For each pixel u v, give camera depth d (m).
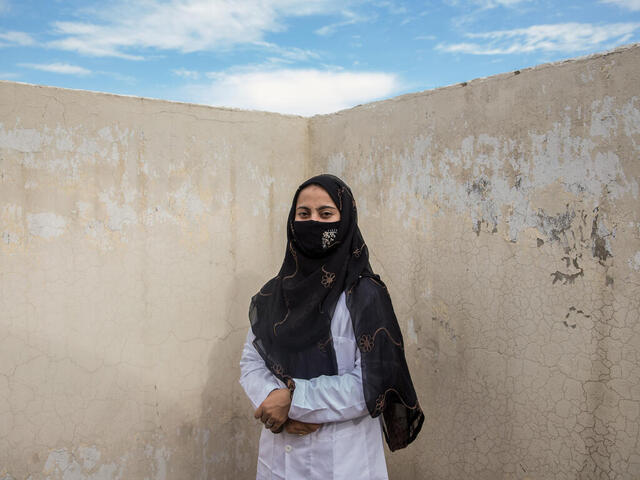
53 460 2.24
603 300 1.81
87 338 2.29
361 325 1.63
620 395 1.78
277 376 1.74
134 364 2.40
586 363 1.86
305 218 1.79
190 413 2.56
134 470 2.42
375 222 2.58
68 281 2.24
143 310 2.42
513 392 2.07
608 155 1.77
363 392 1.57
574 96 1.85
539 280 1.98
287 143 2.82
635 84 1.70
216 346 2.62
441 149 2.28
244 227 2.69
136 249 2.39
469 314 2.20
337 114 2.74
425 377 2.39
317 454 1.61
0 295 2.10
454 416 2.28
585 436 1.87
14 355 2.14
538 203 1.96
